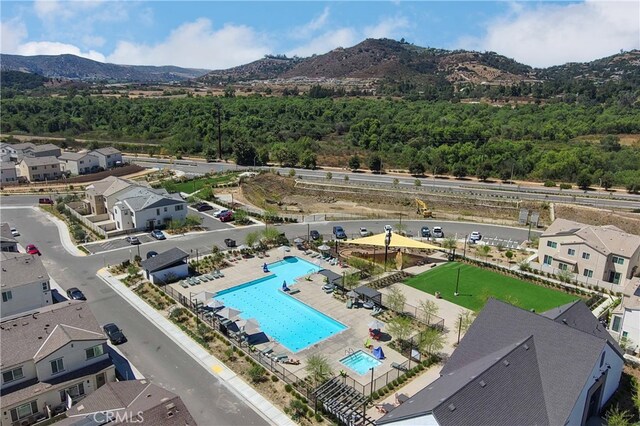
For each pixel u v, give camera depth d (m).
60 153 147.12
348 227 90.25
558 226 73.94
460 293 61.50
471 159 139.25
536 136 166.25
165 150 164.75
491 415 29.42
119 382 35.97
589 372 32.69
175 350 46.44
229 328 49.78
